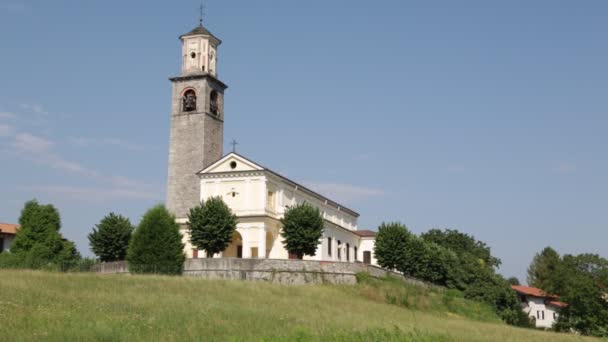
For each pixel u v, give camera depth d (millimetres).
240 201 79750
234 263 65062
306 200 91625
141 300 40250
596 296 88688
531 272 150625
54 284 44281
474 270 89250
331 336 29047
